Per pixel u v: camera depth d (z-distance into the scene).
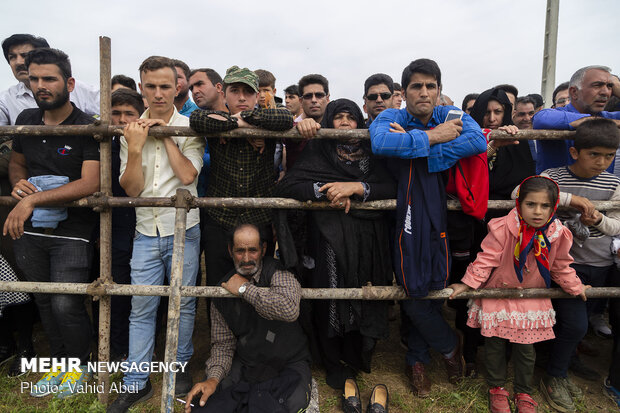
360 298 2.46
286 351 2.52
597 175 2.61
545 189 2.23
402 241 2.39
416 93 2.47
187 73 3.70
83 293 2.46
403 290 2.45
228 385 2.44
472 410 2.59
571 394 2.69
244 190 2.62
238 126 2.41
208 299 3.41
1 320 3.01
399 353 3.32
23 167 2.76
